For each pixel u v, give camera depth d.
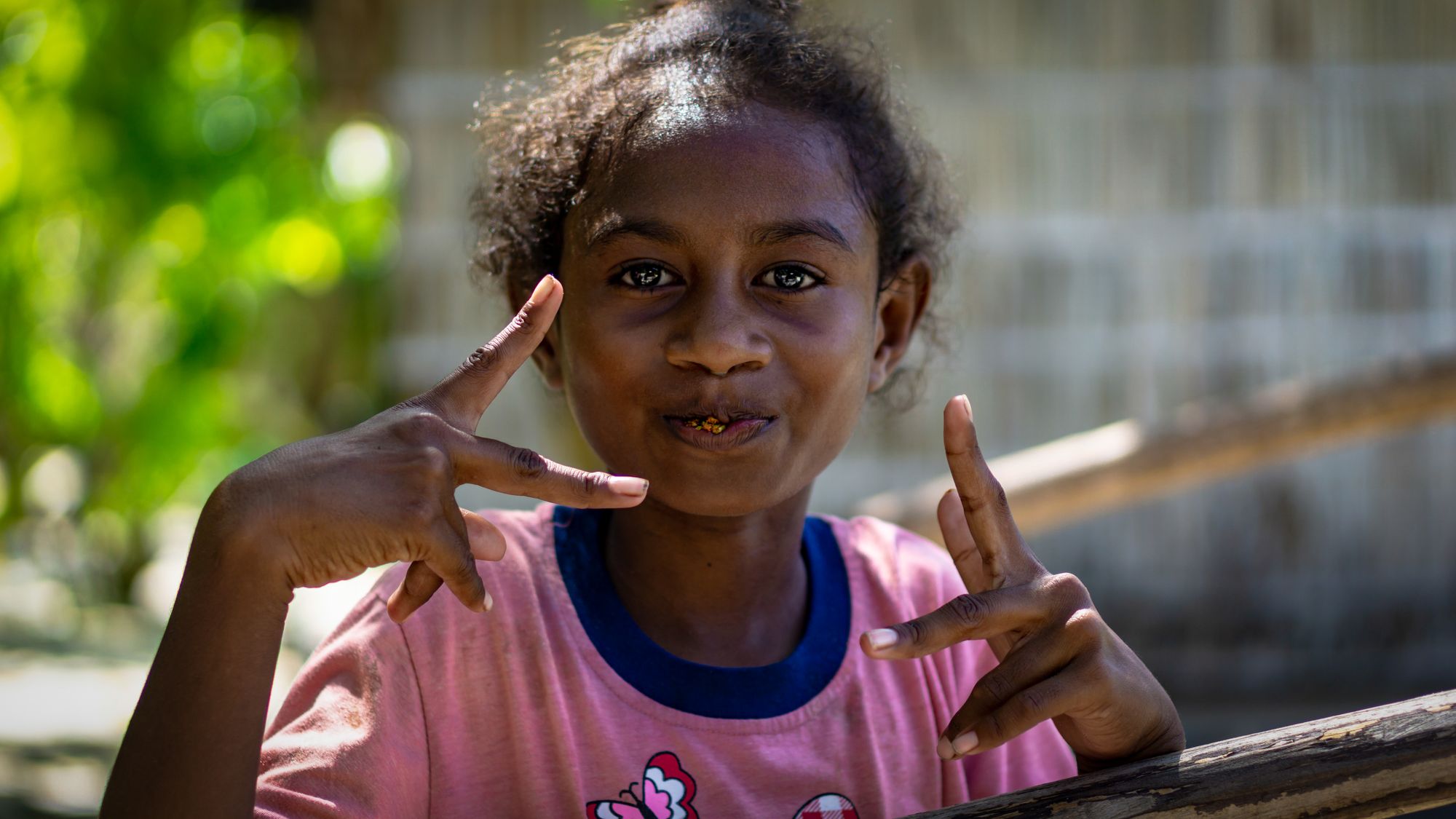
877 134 1.56
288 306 7.54
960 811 1.18
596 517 1.53
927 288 1.69
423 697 1.38
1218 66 7.67
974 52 7.67
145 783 1.13
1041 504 2.80
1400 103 7.67
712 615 1.50
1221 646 7.89
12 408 5.56
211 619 1.13
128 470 5.83
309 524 1.13
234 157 4.70
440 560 1.15
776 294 1.40
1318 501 7.90
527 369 7.22
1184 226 7.71
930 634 1.17
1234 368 7.73
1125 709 1.22
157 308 5.42
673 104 1.41
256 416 7.25
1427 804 1.12
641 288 1.38
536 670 1.42
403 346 7.61
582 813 1.38
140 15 4.56
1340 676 7.84
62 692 5.78
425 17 7.50
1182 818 1.15
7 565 8.77
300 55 5.79
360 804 1.28
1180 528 7.93
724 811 1.40
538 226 1.57
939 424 7.69
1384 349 7.71
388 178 5.01
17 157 4.59
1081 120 7.70
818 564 1.59
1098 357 7.73
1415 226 7.69
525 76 2.70
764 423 1.37
